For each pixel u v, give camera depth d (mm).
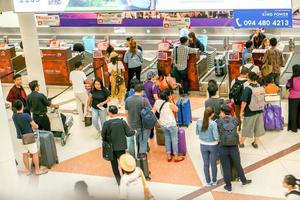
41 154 8445
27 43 11227
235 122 7047
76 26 17562
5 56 14148
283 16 5992
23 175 8250
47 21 13664
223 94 11602
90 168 8461
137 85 7867
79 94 10289
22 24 11070
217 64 12320
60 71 13484
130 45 11664
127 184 5965
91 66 14133
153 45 16953
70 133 10062
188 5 5910
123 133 7297
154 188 7566
